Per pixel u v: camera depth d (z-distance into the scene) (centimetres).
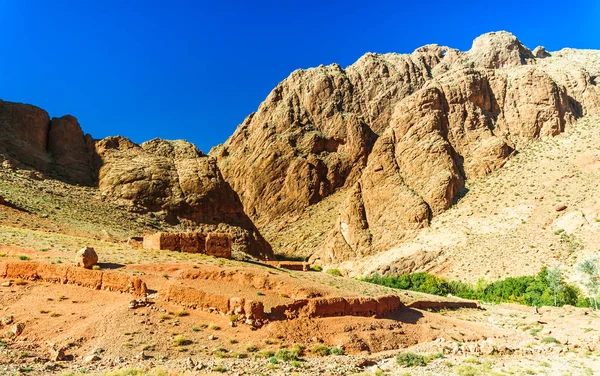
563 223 8106
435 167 10688
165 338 2219
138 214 6750
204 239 4384
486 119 11694
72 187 6856
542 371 2317
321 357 2341
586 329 3869
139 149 8406
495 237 8512
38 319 2266
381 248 9862
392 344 2750
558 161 9912
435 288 7150
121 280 2653
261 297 2847
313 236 11662
